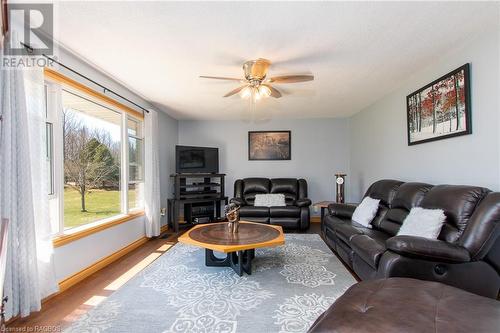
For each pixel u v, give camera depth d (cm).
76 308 199
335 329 109
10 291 167
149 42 222
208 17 185
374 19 190
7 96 167
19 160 175
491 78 206
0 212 162
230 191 566
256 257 315
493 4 174
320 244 369
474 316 110
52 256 201
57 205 238
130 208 379
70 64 246
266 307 199
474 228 176
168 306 202
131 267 288
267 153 562
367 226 301
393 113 363
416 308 117
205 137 568
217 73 293
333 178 552
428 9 179
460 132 235
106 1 167
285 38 216
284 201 491
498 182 202
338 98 402
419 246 174
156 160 412
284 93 374
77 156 282
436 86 267
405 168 332
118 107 331
